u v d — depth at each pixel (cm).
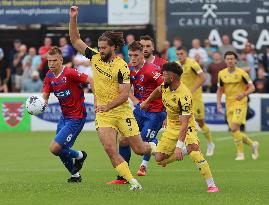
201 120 3266
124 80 2072
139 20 4969
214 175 2578
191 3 4941
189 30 4953
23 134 4250
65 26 5100
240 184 2334
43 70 4600
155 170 2719
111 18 4994
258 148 3434
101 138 2088
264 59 4766
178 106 2106
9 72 4825
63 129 2292
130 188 2091
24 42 5122
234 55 3111
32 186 2178
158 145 2262
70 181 2364
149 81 2542
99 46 2066
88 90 4538
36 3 5047
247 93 3075
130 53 2467
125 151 2417
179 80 2098
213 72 4550
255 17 4938
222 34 4950
